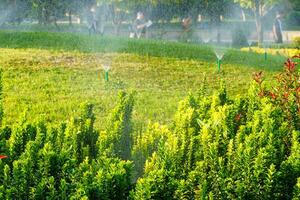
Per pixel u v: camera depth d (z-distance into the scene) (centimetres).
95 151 638
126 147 649
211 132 596
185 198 466
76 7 4753
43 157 497
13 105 1155
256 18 4659
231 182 484
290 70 693
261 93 717
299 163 494
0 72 730
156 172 458
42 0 4609
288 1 5194
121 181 468
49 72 1556
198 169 515
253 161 486
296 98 643
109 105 1215
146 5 4750
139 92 1391
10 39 2177
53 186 455
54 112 1123
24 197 469
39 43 2120
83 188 446
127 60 1873
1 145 556
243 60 2114
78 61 1777
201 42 4550
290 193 496
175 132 663
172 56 2033
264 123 598
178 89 1482
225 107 648
